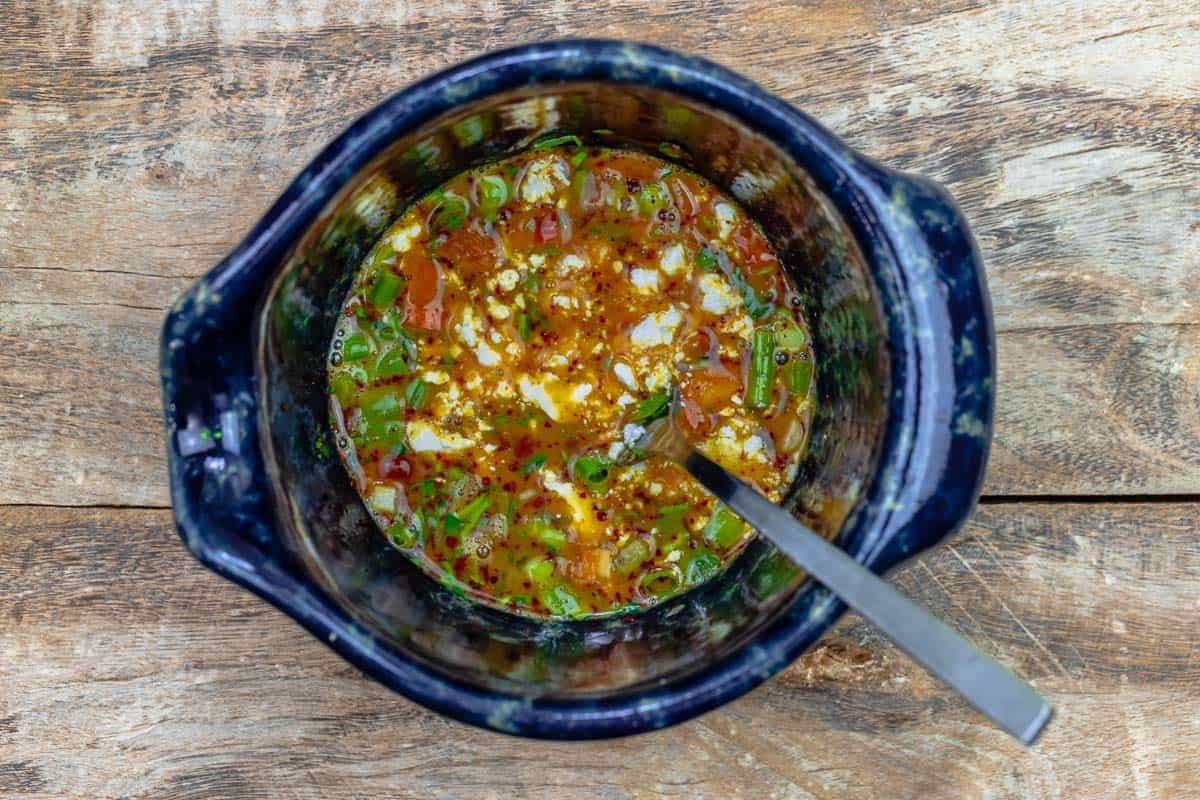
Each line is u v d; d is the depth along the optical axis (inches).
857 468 13.2
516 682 12.7
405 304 15.1
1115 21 15.7
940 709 15.9
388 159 13.0
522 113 13.6
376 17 15.8
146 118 16.0
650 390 14.9
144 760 16.1
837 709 16.0
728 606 14.4
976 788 15.9
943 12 15.8
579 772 16.1
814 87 15.8
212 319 12.0
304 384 14.3
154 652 16.1
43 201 16.0
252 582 11.9
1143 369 15.8
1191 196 15.7
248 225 15.9
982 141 15.7
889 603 11.3
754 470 15.1
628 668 13.6
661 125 13.9
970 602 15.9
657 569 15.2
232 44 15.9
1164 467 15.8
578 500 15.1
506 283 15.0
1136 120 15.7
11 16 16.0
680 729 16.1
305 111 15.9
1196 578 15.8
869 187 12.2
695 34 15.8
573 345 15.0
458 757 16.1
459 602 15.1
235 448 12.2
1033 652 15.9
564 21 15.8
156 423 16.1
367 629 12.1
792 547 12.1
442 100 12.2
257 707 16.1
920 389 12.2
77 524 16.1
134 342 16.0
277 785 16.0
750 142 13.0
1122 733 15.8
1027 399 15.8
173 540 16.1
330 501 14.4
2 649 16.1
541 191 15.0
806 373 15.1
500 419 15.0
